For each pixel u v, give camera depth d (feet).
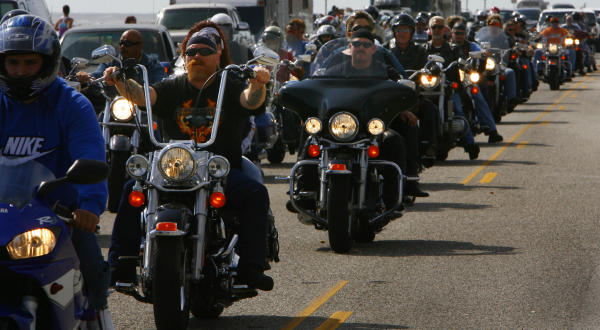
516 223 108.17
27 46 47.16
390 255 92.02
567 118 242.99
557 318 69.46
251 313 71.72
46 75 48.55
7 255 43.65
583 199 124.26
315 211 97.60
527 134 208.03
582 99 302.25
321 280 81.87
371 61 97.60
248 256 63.87
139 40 117.50
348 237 91.86
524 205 120.47
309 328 67.46
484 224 107.96
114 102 108.99
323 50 99.71
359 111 91.91
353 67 97.45
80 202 47.88
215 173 61.67
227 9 293.43
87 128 49.65
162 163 60.80
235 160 66.90
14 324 43.60
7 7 208.74
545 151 178.50
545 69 341.62
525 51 260.42
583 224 106.93
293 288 79.15
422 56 124.98
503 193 130.93
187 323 61.87
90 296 51.16
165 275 58.95
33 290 44.78
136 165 62.18
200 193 61.82
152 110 67.00
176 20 291.99
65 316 46.01
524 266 86.17
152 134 64.23
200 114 65.92
